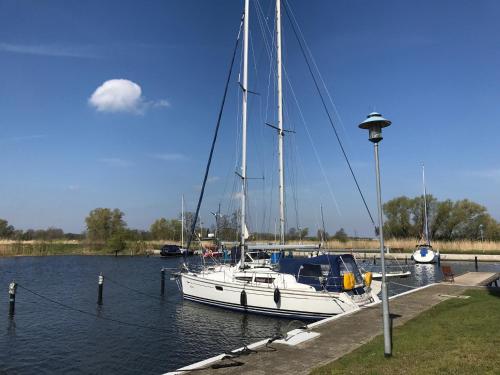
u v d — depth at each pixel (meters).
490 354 7.34
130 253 69.56
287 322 16.38
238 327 16.14
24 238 79.75
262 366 7.59
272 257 20.20
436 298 15.07
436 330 9.60
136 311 20.53
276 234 20.81
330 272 15.89
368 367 7.17
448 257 49.69
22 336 15.95
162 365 12.38
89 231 75.56
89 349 14.11
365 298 15.71
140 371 11.91
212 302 19.16
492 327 9.54
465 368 6.71
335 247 51.56
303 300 15.84
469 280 22.17
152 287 29.39
